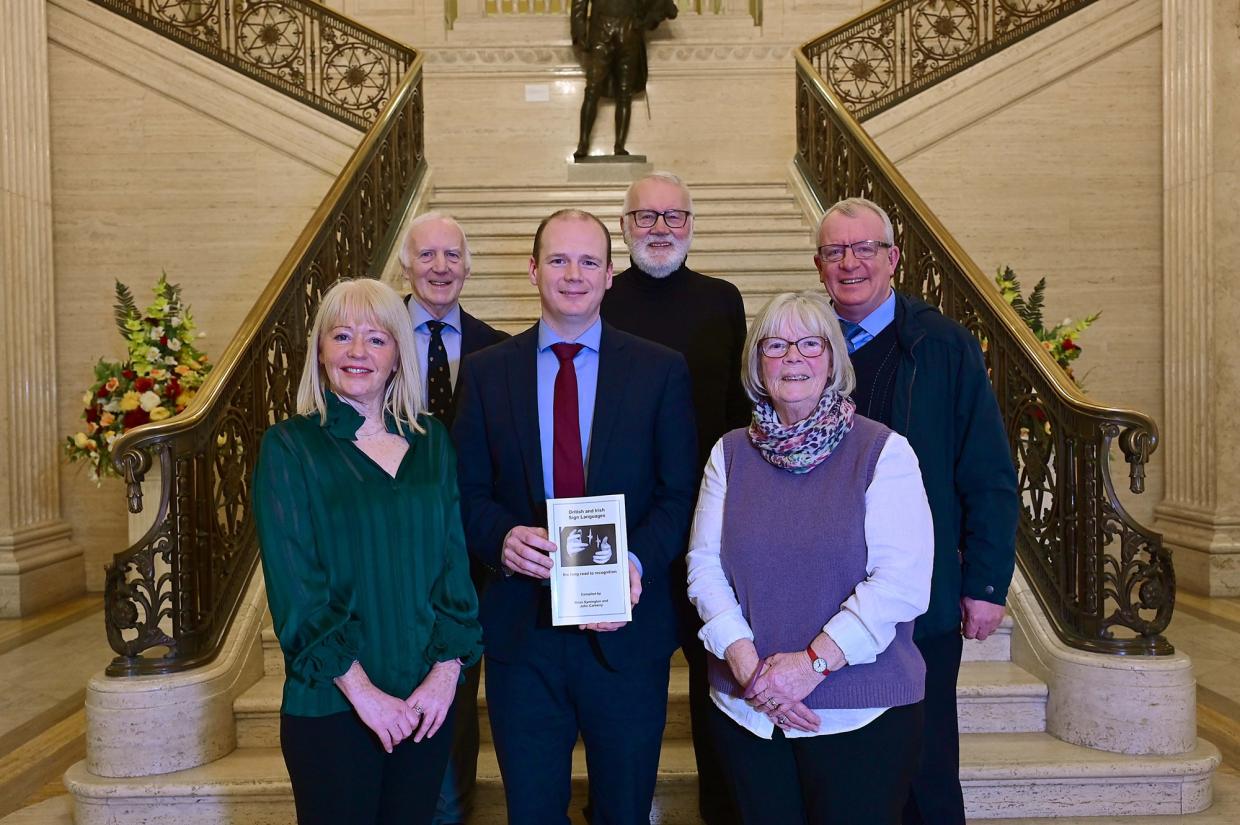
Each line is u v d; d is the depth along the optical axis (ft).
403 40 30.71
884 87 26.53
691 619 8.88
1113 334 24.82
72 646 18.34
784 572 7.15
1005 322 12.96
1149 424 11.02
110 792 10.18
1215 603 20.52
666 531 8.06
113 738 10.44
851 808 6.91
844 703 6.90
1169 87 23.11
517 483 8.30
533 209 23.49
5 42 21.91
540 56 30.78
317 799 6.85
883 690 6.97
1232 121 21.98
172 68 24.49
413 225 10.58
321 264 15.60
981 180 25.21
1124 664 10.99
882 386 8.87
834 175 21.06
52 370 22.61
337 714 6.88
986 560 8.45
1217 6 22.12
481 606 8.40
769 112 30.78
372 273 18.76
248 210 24.70
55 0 24.04
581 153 28.91
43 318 22.40
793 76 30.78
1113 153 24.94
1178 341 22.74
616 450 8.21
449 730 7.32
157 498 13.37
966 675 12.07
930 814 8.45
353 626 6.95
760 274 19.77
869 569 7.06
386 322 7.36
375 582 7.07
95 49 24.26
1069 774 10.60
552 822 8.11
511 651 8.16
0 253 21.52
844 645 6.78
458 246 10.51
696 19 30.78
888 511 7.09
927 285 15.06
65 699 15.24
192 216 24.62
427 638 7.22
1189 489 22.29
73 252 24.29
